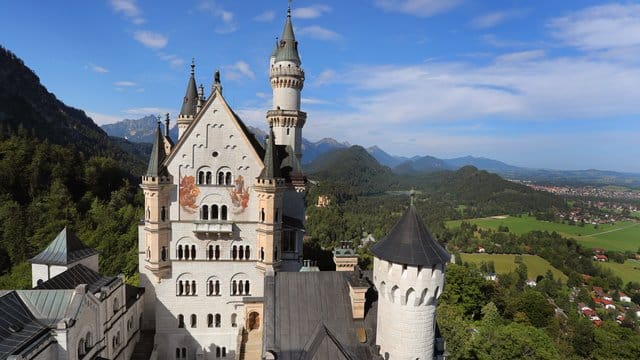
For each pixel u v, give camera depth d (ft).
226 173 213.87
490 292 383.86
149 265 209.15
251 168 214.48
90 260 206.39
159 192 204.33
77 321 145.07
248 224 216.13
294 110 269.64
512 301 388.98
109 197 604.90
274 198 208.85
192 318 216.13
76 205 501.97
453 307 309.01
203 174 212.02
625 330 354.54
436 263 102.32
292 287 121.49
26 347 123.54
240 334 189.06
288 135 270.67
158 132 205.57
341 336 112.78
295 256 235.40
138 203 581.12
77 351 146.41
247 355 176.04
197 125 209.56
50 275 190.80
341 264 167.32
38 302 145.18
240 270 216.74
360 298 116.16
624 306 614.34
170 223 211.20
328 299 120.26
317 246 382.01
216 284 217.15
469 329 271.08
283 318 114.52
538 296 380.17
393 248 106.22
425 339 105.81
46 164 530.68
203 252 214.28
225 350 218.59
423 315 104.94
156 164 202.59
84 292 150.30
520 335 240.32
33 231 417.90
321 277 124.98
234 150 212.84
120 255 363.76
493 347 239.30
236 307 217.77
